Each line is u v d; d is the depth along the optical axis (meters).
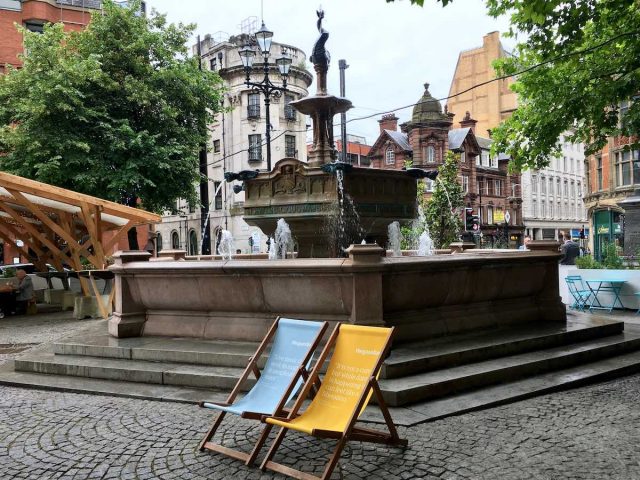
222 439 4.71
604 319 8.46
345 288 6.10
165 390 6.10
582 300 12.88
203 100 25.16
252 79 46.91
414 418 4.92
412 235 19.75
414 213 9.04
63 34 22.44
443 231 27.00
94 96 21.95
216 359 6.45
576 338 7.50
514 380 6.15
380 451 4.32
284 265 6.30
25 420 5.42
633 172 38.88
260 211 8.78
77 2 37.47
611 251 13.52
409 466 4.05
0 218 18.73
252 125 47.34
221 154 49.12
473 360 6.30
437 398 5.47
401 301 6.49
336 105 8.95
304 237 8.62
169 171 22.88
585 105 12.22
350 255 6.14
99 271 14.02
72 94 20.33
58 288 19.52
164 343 7.17
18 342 10.83
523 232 71.56
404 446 4.37
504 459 4.16
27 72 21.45
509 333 7.23
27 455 4.52
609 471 3.95
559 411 5.28
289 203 8.43
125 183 21.17
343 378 4.26
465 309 7.30
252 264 6.53
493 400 5.43
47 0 36.00
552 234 80.56
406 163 27.00
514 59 13.37
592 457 4.20
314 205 8.18
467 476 3.89
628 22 11.59
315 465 4.11
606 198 41.12
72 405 5.85
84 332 8.41
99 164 21.12
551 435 4.65
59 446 4.68
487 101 71.56
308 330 4.59
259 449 4.16
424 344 6.50
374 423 4.84
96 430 5.04
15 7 35.28
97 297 14.32
